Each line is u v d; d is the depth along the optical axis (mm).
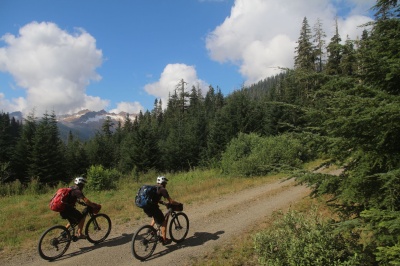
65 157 38938
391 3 4625
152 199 6984
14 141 41906
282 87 40969
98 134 45250
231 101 34750
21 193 17047
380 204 4191
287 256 4965
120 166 39000
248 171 19828
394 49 4473
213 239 7887
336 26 28125
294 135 5449
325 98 4836
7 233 8562
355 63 4613
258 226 8820
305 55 34312
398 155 4234
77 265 6414
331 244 4852
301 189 13938
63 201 6875
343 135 4504
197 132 39250
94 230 8164
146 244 6730
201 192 14859
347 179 4605
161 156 37406
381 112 3531
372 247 4988
